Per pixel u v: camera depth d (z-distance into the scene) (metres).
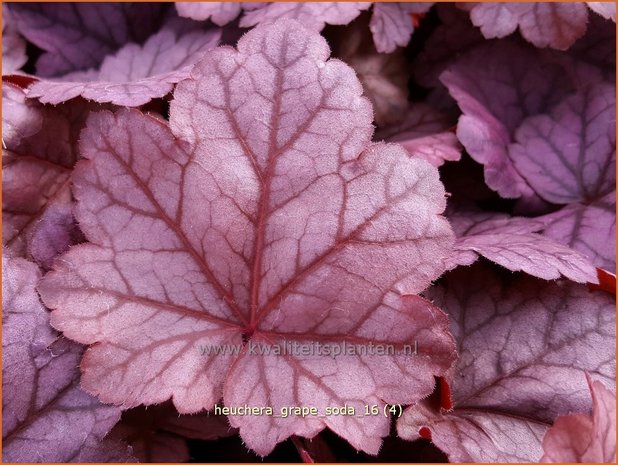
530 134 0.28
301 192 0.20
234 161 0.20
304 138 0.20
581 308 0.23
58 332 0.20
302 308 0.20
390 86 0.28
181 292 0.20
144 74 0.27
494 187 0.26
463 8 0.27
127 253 0.20
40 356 0.20
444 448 0.20
